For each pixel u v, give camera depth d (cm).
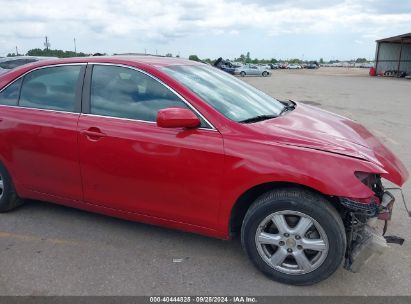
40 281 325
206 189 329
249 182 312
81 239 394
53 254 366
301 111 416
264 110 380
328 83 3022
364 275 335
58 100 400
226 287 319
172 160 336
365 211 288
